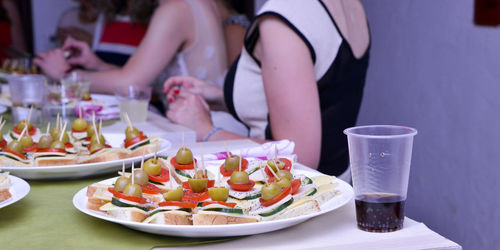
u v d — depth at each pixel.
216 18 3.10
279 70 1.69
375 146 0.87
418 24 2.90
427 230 0.89
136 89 2.07
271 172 1.03
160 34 2.90
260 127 1.99
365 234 0.88
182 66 3.05
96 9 3.62
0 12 5.02
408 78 3.01
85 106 2.08
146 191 0.99
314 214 0.86
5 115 2.14
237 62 2.00
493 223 2.43
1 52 4.99
